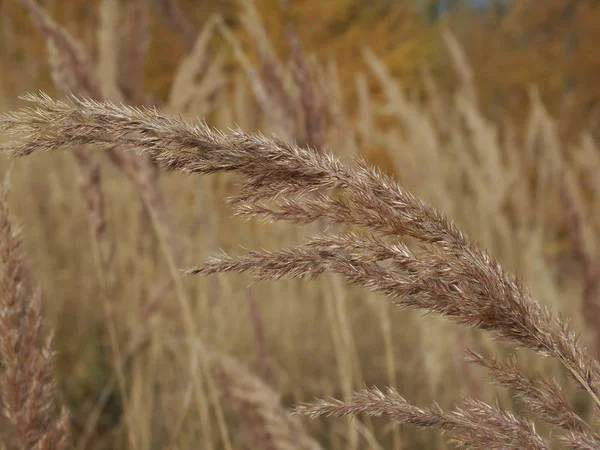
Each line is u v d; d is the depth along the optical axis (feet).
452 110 17.46
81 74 7.50
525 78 48.24
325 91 9.33
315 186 2.95
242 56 8.72
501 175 13.66
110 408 10.19
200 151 2.87
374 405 3.26
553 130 14.98
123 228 11.47
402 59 34.09
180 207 10.62
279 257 3.01
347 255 3.03
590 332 10.36
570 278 13.50
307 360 11.72
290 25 8.29
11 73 19.84
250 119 11.95
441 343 9.36
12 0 21.88
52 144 2.83
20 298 4.28
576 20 50.26
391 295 3.05
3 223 4.23
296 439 6.85
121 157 7.74
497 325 3.07
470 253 3.05
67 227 13.09
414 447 9.57
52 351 4.37
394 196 3.02
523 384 3.21
